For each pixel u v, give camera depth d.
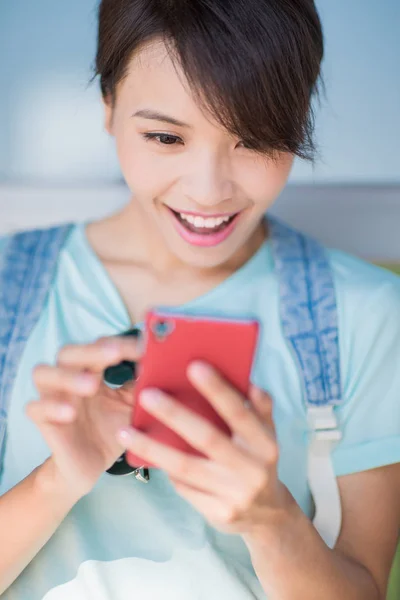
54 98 1.55
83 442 0.79
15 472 0.99
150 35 0.83
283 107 0.84
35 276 1.05
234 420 0.65
